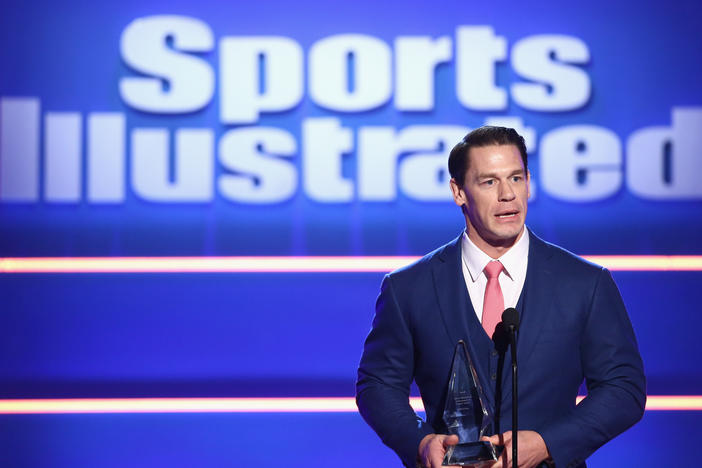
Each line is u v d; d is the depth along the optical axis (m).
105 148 14.40
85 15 14.56
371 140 14.31
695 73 14.23
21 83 14.47
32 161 14.40
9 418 14.16
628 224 14.16
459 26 14.39
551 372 6.86
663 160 14.19
